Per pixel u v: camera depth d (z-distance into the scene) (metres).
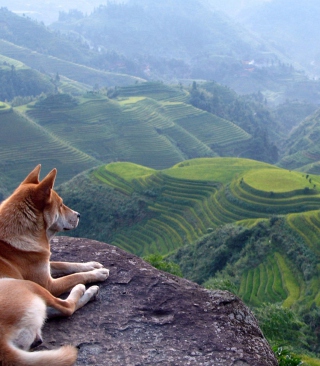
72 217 5.16
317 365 15.10
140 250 59.41
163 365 4.12
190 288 5.40
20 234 4.54
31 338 3.71
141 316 4.80
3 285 3.88
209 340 4.52
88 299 4.91
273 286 39.97
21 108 121.19
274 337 17.53
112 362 4.12
